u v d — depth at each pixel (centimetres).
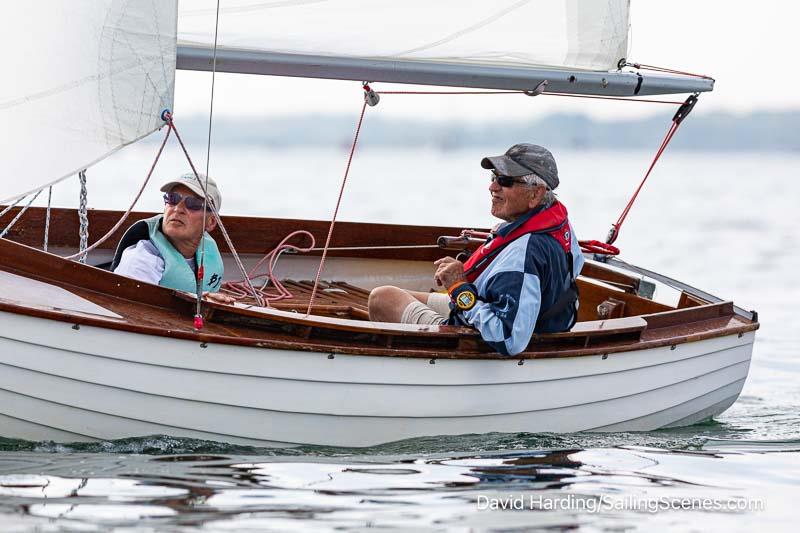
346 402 1520
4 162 1483
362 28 1839
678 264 4562
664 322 1858
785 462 1655
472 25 1919
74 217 2103
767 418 2056
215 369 1440
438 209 6594
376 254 2309
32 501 1236
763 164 16200
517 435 1673
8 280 1419
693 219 6656
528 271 1556
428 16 1881
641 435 1809
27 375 1391
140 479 1338
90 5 1489
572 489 1423
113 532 1148
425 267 2347
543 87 1950
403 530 1212
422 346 1558
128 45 1516
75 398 1413
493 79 1909
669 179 11588
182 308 1507
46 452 1434
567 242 1627
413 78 1861
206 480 1352
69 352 1391
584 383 1706
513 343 1541
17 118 1480
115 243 2136
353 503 1298
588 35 2023
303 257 2261
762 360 2752
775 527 1308
